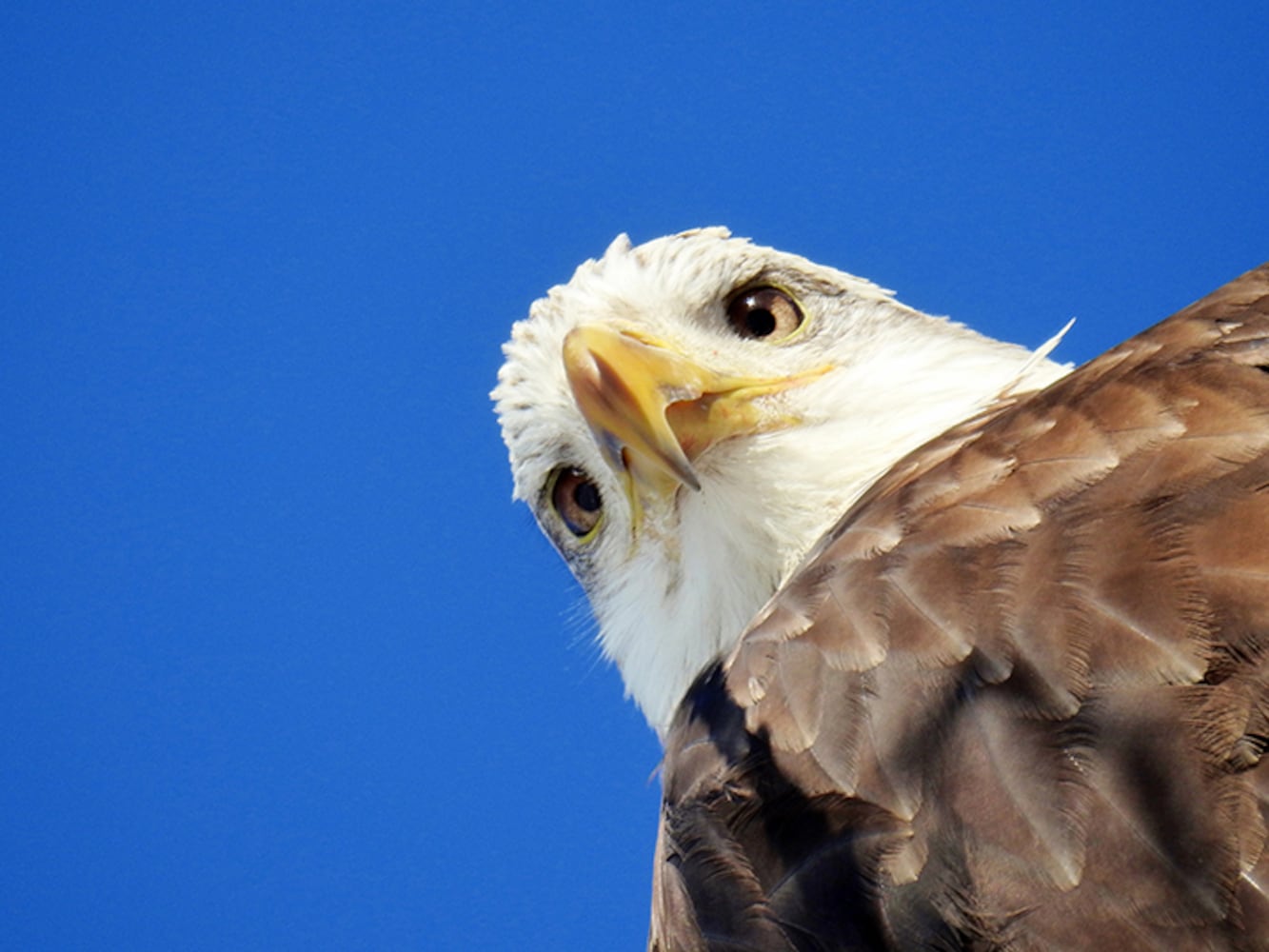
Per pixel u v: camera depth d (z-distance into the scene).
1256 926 4.54
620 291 4.74
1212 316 4.60
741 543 4.70
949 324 4.75
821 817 4.59
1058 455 4.59
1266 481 4.56
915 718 4.58
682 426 4.71
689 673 4.72
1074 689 4.56
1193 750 4.55
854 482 4.70
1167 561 4.56
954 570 4.59
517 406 4.76
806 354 4.73
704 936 4.60
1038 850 4.56
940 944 4.57
